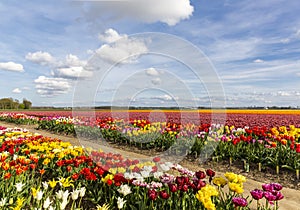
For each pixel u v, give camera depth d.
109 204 3.84
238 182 3.48
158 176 4.20
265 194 3.17
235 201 2.97
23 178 4.36
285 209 4.31
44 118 18.27
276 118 17.42
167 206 3.63
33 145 6.48
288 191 5.39
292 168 6.32
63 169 5.19
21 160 4.87
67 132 13.83
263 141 8.00
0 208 3.26
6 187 3.84
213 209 2.82
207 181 5.68
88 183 4.53
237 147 7.65
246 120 15.21
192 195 3.72
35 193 3.24
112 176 4.10
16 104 55.22
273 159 6.68
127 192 3.69
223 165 7.29
